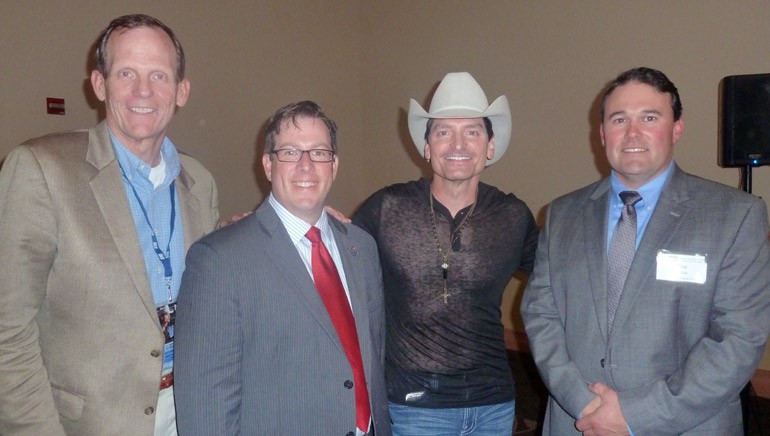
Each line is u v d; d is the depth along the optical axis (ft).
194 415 4.50
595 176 15.83
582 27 15.80
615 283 5.73
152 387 4.97
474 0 17.89
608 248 5.92
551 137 16.61
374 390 5.37
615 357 5.54
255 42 17.95
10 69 13.04
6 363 4.51
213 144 16.98
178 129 16.11
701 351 5.25
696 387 5.13
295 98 19.19
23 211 4.57
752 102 10.00
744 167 10.34
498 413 6.56
